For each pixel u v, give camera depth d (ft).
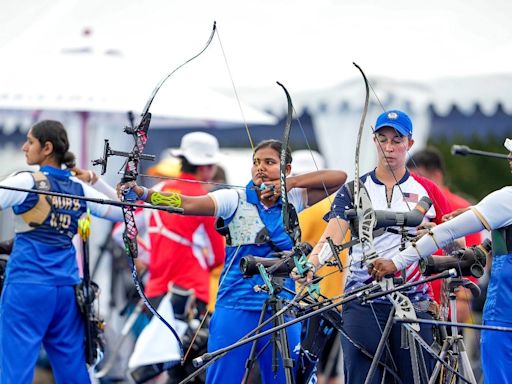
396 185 58.49
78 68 92.94
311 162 85.92
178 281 78.23
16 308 66.59
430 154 79.97
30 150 67.56
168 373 79.00
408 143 59.11
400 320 50.88
